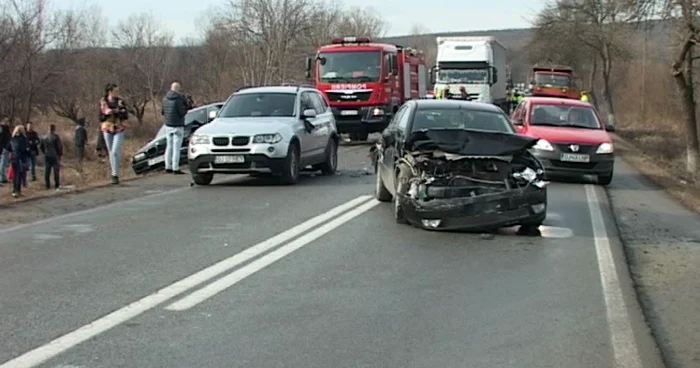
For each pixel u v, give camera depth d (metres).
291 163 16.98
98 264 9.12
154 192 15.88
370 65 29.05
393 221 12.33
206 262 9.26
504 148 11.39
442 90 38.59
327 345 6.36
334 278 8.61
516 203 11.28
